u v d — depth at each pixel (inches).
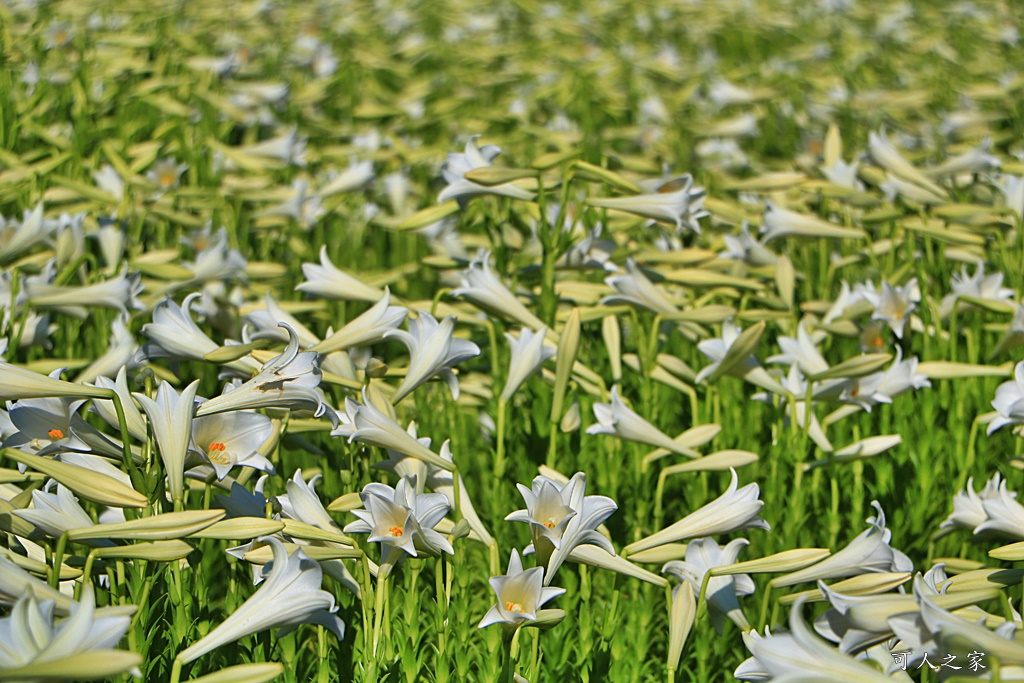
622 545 127.7
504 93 361.1
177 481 83.7
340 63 369.1
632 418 113.2
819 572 91.6
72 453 92.0
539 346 118.5
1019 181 183.9
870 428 148.0
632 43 445.7
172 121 241.8
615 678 103.2
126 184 181.0
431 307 130.2
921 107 327.6
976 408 149.8
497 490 123.8
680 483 140.8
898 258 200.4
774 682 69.3
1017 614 87.7
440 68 405.4
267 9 410.3
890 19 478.9
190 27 365.4
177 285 152.0
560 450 137.0
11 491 93.4
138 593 88.7
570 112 330.6
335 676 97.0
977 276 155.6
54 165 185.3
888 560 89.4
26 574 74.4
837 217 211.6
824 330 155.9
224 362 100.0
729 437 142.9
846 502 135.5
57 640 62.9
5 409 108.6
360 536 111.4
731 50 459.8
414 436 100.3
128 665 59.8
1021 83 298.4
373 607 94.3
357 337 107.0
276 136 289.9
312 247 212.1
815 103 331.0
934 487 134.9
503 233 165.2
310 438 144.9
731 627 112.6
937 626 67.8
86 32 312.8
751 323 162.6
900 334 146.6
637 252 169.8
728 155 276.1
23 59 266.1
